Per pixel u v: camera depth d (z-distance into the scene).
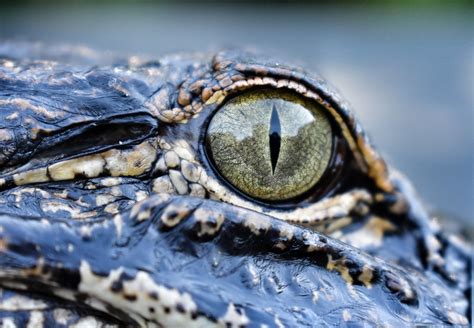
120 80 0.49
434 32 1.51
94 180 0.48
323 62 1.27
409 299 0.48
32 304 0.47
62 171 0.48
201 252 0.47
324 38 1.50
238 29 1.62
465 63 1.28
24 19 1.66
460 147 0.98
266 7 1.88
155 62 0.50
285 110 0.49
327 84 0.49
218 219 0.47
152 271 0.46
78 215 0.48
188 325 0.46
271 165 0.49
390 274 0.48
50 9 1.78
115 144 0.48
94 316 0.47
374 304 0.48
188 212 0.47
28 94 0.48
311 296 0.47
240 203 0.49
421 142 1.00
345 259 0.48
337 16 1.77
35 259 0.46
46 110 0.48
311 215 0.49
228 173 0.49
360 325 0.47
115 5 1.86
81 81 0.49
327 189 0.50
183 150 0.48
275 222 0.47
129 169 0.48
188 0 1.90
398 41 1.45
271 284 0.47
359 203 0.50
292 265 0.47
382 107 1.08
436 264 0.51
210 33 1.58
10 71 0.49
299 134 0.49
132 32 1.55
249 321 0.47
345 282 0.48
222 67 0.49
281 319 0.47
